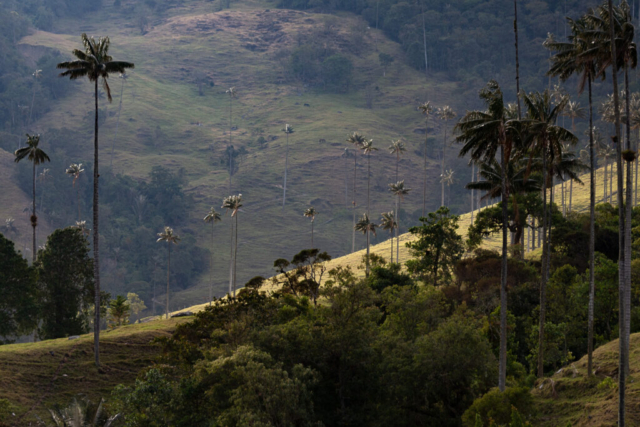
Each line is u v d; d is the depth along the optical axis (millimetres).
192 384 42281
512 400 37406
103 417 41719
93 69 55375
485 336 53156
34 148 87000
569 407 41062
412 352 46062
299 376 40875
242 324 48062
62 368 59250
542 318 49719
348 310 47719
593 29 43000
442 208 87938
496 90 40625
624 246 42812
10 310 74938
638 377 40469
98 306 60562
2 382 53938
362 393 45625
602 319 60250
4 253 73562
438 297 61406
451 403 45500
